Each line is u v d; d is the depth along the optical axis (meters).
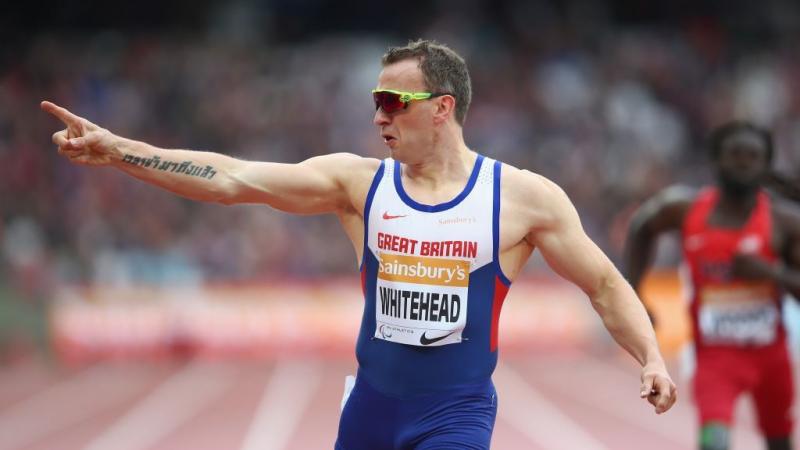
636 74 86.19
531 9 90.50
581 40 88.75
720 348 21.42
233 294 59.66
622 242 67.69
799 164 80.88
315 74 81.88
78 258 60.84
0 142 71.62
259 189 13.21
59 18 88.31
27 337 55.16
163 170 12.90
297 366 55.88
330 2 92.56
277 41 91.75
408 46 13.35
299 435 34.88
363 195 13.52
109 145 12.67
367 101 80.00
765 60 89.31
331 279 63.53
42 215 66.56
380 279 13.37
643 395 12.90
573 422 37.56
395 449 13.48
